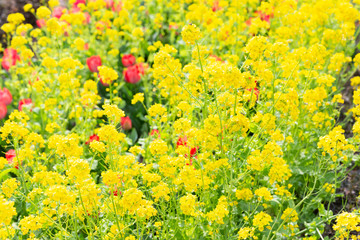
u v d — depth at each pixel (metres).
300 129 4.55
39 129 5.06
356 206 4.36
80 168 2.75
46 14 6.04
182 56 6.47
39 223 3.04
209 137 3.31
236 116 3.25
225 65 3.17
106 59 6.55
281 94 3.74
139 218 3.13
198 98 3.84
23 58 5.87
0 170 4.23
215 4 7.66
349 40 6.36
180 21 7.53
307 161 4.40
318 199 4.06
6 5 8.52
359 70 6.37
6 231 2.99
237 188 3.69
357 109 4.03
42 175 3.46
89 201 2.92
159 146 3.27
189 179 3.12
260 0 8.81
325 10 6.23
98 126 5.43
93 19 7.46
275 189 3.80
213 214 3.04
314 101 4.07
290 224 3.54
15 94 6.00
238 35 6.51
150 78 6.12
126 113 5.65
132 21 7.59
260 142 4.16
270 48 3.68
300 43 6.05
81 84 6.34
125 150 4.54
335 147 3.55
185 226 3.48
